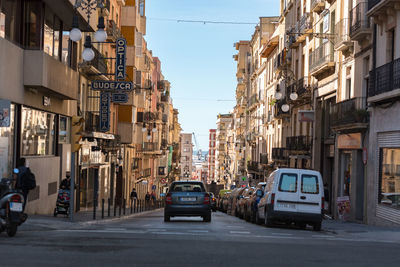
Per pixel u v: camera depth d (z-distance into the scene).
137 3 51.28
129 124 48.69
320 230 20.55
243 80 91.00
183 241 11.80
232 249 10.49
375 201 25.98
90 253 9.30
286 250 10.62
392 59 25.00
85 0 26.12
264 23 70.31
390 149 24.58
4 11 19.44
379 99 24.52
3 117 16.22
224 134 178.75
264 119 64.06
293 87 43.81
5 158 19.14
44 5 22.95
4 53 19.08
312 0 39.66
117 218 25.77
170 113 114.56
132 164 57.69
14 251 9.28
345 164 31.81
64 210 22.44
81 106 33.88
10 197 12.07
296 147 41.22
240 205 31.06
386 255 10.34
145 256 9.11
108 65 41.16
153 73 81.19
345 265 8.66
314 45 38.84
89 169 37.81
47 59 22.00
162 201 75.56
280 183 20.56
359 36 27.80
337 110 30.78
